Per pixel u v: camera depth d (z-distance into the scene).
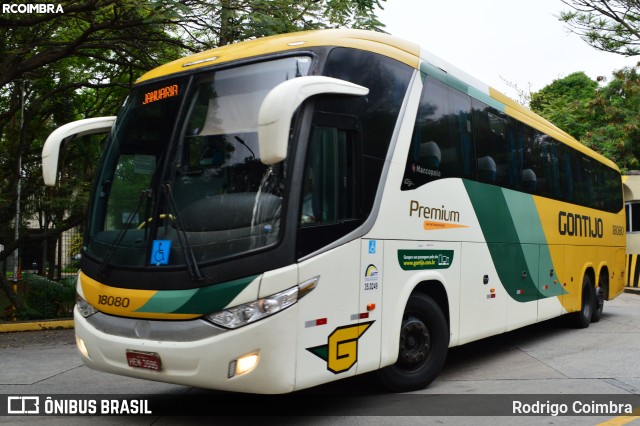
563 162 10.68
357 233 5.33
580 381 6.87
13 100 15.42
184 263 4.74
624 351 8.84
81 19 11.80
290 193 4.76
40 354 8.96
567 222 10.59
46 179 5.67
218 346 4.53
